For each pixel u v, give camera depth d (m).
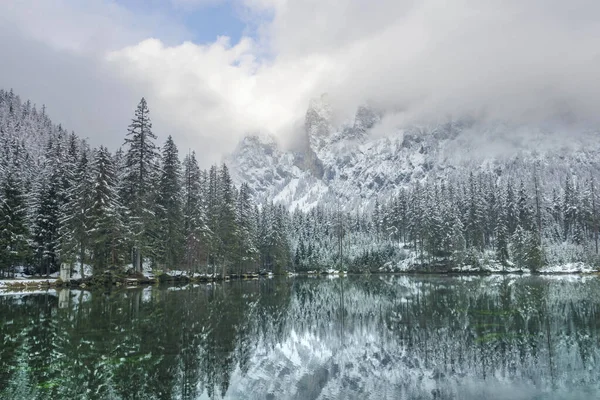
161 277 50.44
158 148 45.97
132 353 14.73
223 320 22.95
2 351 14.58
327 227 138.00
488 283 55.22
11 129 111.56
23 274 48.66
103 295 33.34
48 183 47.34
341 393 11.65
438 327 21.56
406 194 126.56
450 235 88.56
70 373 12.29
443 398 11.20
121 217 42.62
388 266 100.88
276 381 12.60
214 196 66.12
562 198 118.25
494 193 113.31
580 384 12.26
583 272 78.62
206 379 12.36
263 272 86.88
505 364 14.51
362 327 22.12
